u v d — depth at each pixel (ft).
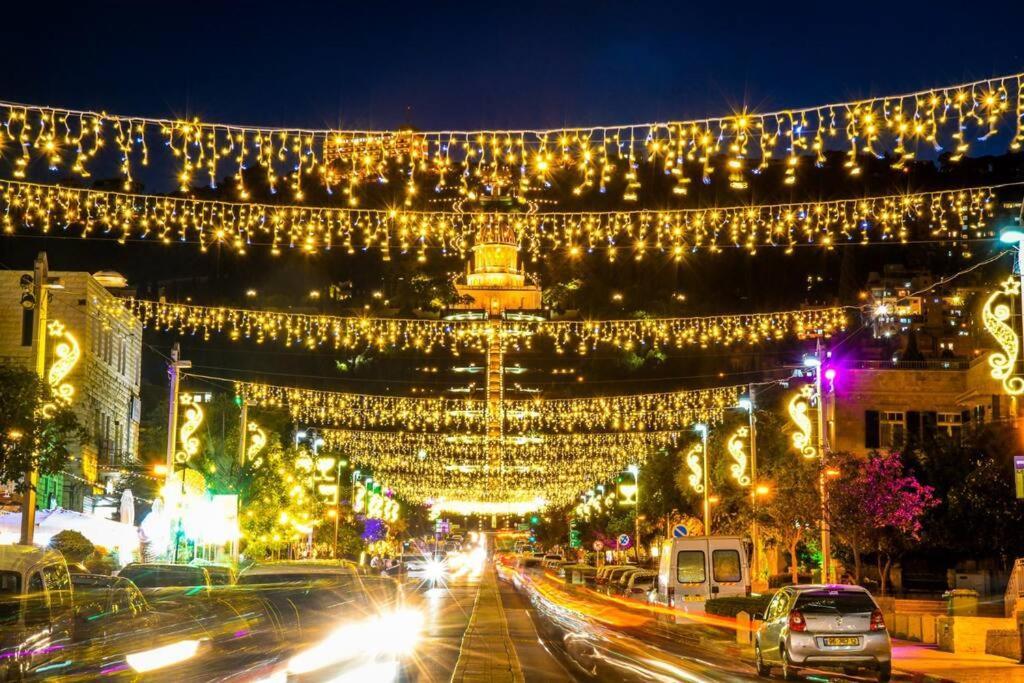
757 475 173.17
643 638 116.98
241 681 65.10
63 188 111.45
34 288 102.63
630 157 86.74
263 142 85.71
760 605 113.39
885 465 131.34
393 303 593.42
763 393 244.83
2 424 94.22
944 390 206.08
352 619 113.60
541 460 331.98
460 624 128.16
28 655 55.93
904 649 94.89
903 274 494.18
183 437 173.06
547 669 80.18
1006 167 334.44
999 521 147.33
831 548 165.27
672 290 591.37
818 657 72.38
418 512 610.65
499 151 87.61
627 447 286.25
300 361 467.52
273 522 205.36
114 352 199.41
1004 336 85.46
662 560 135.74
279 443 231.71
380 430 429.38
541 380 529.04
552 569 355.36
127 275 402.11
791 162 79.92
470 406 346.74
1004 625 90.79
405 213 132.67
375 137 86.53
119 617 80.28
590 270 611.88
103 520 142.00
